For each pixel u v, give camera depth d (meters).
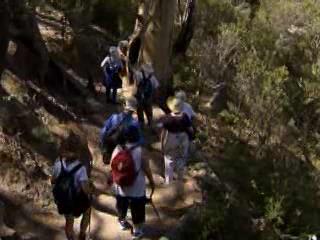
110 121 6.76
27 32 9.65
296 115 14.08
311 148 13.53
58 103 9.79
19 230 6.83
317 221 9.60
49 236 6.92
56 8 13.82
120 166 6.51
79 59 12.24
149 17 11.29
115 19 15.09
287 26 17.94
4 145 7.73
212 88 13.34
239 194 9.32
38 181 7.63
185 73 13.50
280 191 9.90
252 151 11.95
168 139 7.95
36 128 8.30
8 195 7.26
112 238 7.05
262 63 13.73
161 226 7.54
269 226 8.60
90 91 11.22
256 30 17.11
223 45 13.94
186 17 13.44
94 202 7.88
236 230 7.68
